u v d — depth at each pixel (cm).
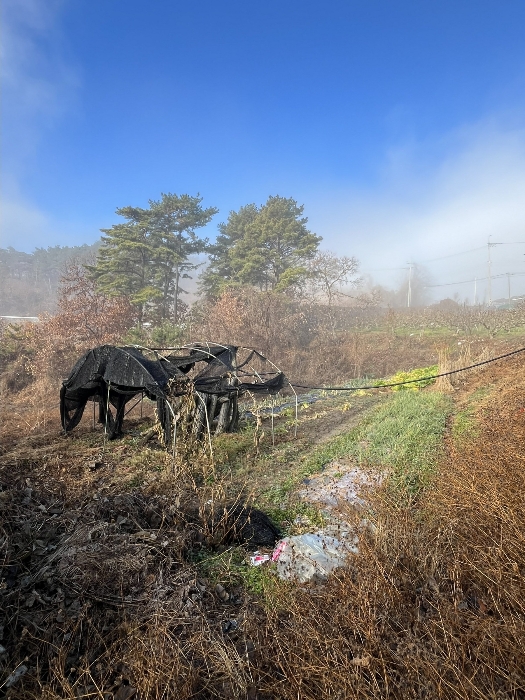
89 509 605
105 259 3909
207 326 2641
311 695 296
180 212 3878
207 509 620
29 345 2350
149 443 985
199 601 432
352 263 3500
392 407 1230
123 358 923
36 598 418
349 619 337
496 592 339
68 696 312
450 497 492
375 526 455
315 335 3188
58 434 1059
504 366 1653
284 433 1106
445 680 266
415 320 3659
